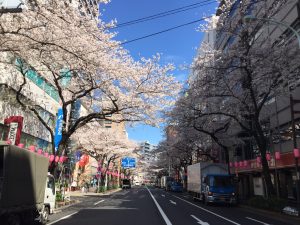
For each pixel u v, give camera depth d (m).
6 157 9.62
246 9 21.39
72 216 16.25
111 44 17.77
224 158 43.19
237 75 21.77
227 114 23.61
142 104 23.41
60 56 16.31
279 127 25.91
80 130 41.69
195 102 25.52
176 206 23.58
